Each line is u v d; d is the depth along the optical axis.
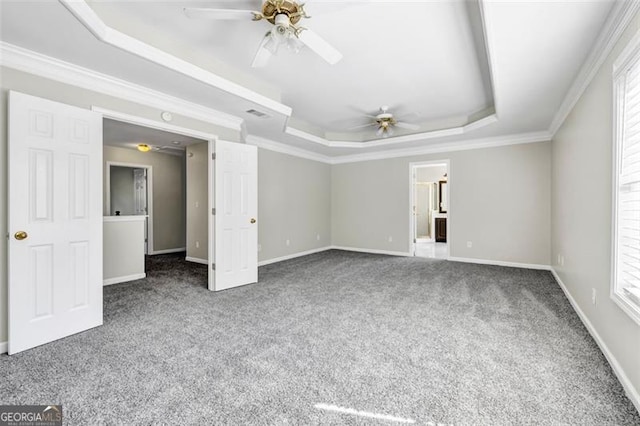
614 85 1.91
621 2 1.71
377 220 6.62
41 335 2.29
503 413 1.54
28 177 2.22
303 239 6.40
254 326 2.65
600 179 2.25
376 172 6.62
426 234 9.37
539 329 2.55
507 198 5.12
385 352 2.18
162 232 6.77
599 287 2.25
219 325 2.67
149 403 1.62
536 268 4.89
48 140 2.32
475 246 5.45
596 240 2.33
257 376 1.88
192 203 5.83
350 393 1.71
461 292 3.65
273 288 3.86
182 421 1.49
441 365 2.00
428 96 3.97
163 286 3.97
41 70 2.36
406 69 3.19
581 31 2.03
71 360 2.07
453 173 5.65
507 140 5.08
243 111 3.70
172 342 2.34
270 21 2.05
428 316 2.88
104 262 4.04
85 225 2.55
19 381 1.82
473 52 2.82
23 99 2.18
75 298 2.49
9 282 2.14
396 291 3.71
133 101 2.96
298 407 1.60
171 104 3.27
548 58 2.40
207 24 2.41
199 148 5.68
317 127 5.61
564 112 3.49
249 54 2.88
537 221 4.88
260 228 5.36
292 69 3.20
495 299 3.37
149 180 6.54
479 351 2.18
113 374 1.90
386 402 1.63
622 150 1.86
